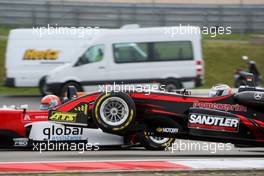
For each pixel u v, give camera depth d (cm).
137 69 7744
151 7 10850
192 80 7769
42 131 4162
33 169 3209
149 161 3547
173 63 7750
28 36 8119
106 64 7744
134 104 3791
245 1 11925
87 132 4200
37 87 8381
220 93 3944
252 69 8906
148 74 7744
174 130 3869
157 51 7756
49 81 7769
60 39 8131
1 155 3925
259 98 3841
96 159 3700
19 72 8081
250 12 11169
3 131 4116
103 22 10625
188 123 3850
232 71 10106
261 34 11200
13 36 8094
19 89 9069
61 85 7738
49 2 10562
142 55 7756
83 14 10600
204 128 3847
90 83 7756
